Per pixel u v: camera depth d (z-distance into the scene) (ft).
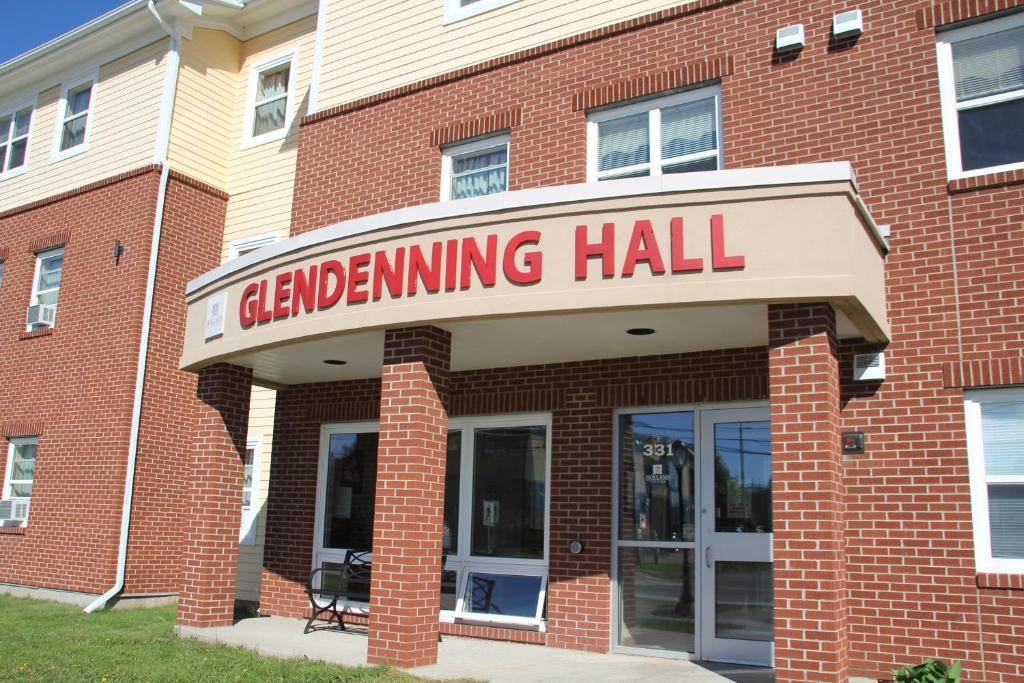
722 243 23.79
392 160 39.93
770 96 30.78
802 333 23.40
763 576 28.55
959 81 28.12
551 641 31.42
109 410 48.26
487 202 26.78
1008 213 26.22
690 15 33.01
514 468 34.58
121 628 37.01
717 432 30.35
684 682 24.48
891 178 28.09
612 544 31.24
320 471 39.93
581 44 35.40
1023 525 24.82
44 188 57.26
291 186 51.88
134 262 49.67
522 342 30.19
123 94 54.70
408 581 26.48
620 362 32.17
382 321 27.91
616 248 24.84
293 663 27.37
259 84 55.98
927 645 24.94
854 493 26.76
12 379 54.49
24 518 51.52
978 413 25.80
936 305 26.68
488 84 37.65
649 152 33.37
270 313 31.60
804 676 21.72
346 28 43.65
